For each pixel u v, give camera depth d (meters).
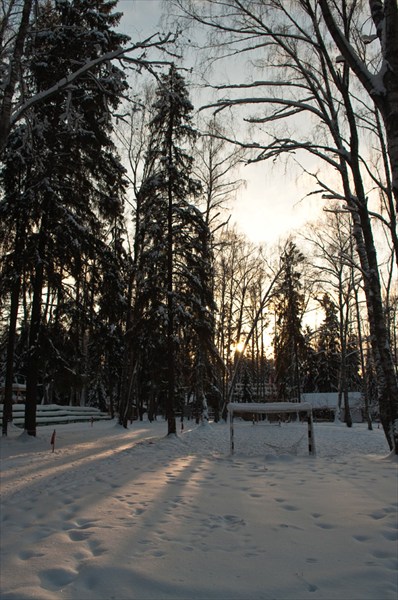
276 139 9.98
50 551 4.21
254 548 4.33
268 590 3.44
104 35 11.45
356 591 3.42
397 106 5.02
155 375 21.02
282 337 41.28
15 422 23.95
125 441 17.22
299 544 4.45
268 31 10.23
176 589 3.43
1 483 7.91
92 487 7.33
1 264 16.36
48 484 7.76
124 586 3.46
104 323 18.39
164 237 18.80
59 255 16.28
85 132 15.70
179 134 19.14
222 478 8.36
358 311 33.47
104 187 18.19
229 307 36.75
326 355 52.34
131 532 4.77
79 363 17.77
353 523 5.14
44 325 16.58
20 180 16.62
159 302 18.36
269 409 12.46
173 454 12.80
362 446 15.98
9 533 4.84
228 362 37.00
